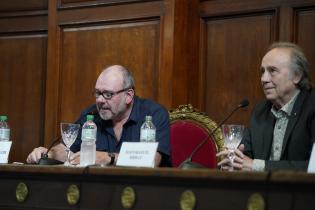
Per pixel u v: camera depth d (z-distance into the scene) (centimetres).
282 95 297
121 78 324
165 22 424
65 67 471
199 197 203
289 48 302
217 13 414
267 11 395
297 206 183
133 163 244
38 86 498
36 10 505
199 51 421
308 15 380
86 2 464
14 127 505
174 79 418
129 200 219
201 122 358
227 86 408
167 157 317
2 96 512
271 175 188
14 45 512
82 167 233
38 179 246
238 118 400
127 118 332
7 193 253
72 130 294
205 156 349
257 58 397
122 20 446
